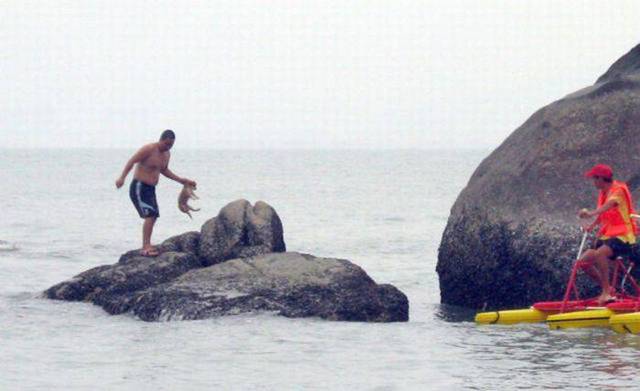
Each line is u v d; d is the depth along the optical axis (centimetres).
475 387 2591
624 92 4241
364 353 3078
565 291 3900
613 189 3491
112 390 2595
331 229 9506
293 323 3588
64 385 2650
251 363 2933
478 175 4438
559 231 3947
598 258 3516
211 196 16975
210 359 2989
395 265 6175
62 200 14662
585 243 3872
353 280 3812
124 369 2847
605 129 4159
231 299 3719
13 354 3059
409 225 10119
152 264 4147
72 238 8138
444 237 4397
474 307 4256
